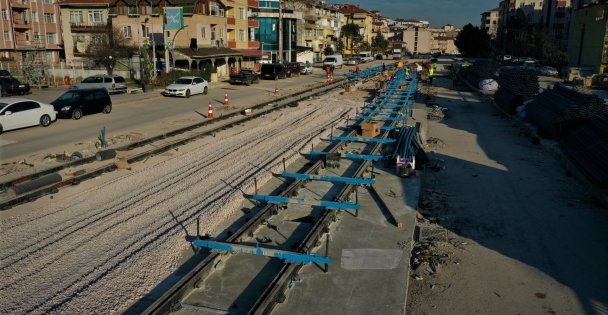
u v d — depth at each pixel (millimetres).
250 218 11594
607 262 9844
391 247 10062
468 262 9758
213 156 17703
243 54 61094
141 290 8484
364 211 12148
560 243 10711
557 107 21672
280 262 9461
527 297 8508
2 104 22000
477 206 12992
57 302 8148
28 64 42344
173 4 51500
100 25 53406
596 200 13422
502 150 19688
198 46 52500
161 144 19516
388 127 22422
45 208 12312
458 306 8211
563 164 17094
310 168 15383
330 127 23609
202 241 9570
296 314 7711
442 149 19734
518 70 29156
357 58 93938
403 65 78188
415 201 12820
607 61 61031
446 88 47156
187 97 36375
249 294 8359
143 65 47219
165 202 12719
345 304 7973
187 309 7902
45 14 65312
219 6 57500
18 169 15586
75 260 9555
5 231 10867
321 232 10555
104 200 12930
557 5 106438
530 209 12805
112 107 30500
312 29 96375
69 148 18875
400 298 8141
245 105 31938
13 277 8906
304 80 54562
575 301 8398
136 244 10211
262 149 18828
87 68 51594
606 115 17594
